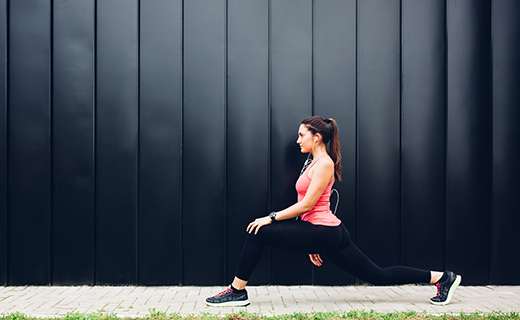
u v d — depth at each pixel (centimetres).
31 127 430
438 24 443
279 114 438
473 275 439
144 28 435
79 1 432
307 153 438
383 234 440
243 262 357
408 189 440
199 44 437
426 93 442
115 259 433
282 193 438
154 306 365
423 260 439
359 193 439
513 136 438
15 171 430
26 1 430
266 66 438
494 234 437
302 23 441
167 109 435
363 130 440
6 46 429
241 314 332
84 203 432
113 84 433
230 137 437
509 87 438
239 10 439
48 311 349
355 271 367
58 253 432
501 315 324
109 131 433
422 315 329
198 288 428
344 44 441
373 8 443
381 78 441
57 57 431
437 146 441
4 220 429
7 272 430
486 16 441
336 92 440
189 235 436
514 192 438
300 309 357
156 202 434
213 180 436
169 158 435
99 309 355
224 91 437
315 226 350
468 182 441
